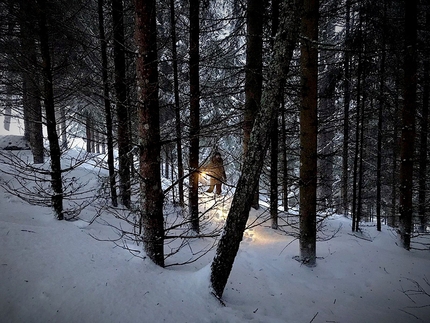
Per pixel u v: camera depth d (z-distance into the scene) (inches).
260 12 310.7
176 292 137.9
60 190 198.5
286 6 134.5
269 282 191.6
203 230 281.7
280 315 153.2
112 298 120.0
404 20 275.6
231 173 493.0
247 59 313.9
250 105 302.5
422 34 301.7
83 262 140.2
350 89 366.9
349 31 323.3
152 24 146.9
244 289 173.8
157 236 158.9
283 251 249.1
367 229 355.6
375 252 257.4
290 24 134.4
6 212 193.9
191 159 263.1
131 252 163.2
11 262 125.4
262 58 308.8
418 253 280.1
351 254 247.8
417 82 282.8
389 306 178.4
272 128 142.6
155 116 151.9
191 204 263.3
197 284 145.4
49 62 185.6
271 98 138.9
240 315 135.6
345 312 164.1
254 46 307.7
